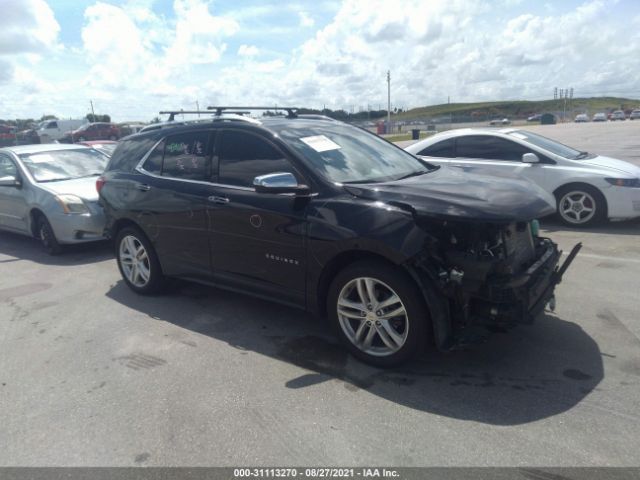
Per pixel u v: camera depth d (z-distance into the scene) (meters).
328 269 3.65
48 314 5.01
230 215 4.19
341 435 2.83
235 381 3.49
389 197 3.44
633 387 3.15
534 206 3.38
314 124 4.65
